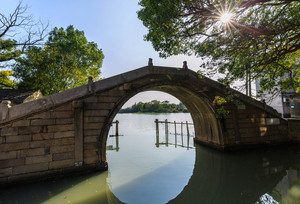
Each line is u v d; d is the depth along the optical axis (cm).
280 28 644
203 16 680
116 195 639
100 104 865
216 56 755
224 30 706
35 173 727
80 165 795
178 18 698
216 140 1198
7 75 1561
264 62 709
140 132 2320
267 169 868
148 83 983
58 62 1989
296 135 1244
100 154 841
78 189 693
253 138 1182
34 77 1817
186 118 4984
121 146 1473
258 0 573
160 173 848
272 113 1256
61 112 792
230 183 746
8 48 1370
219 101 994
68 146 788
